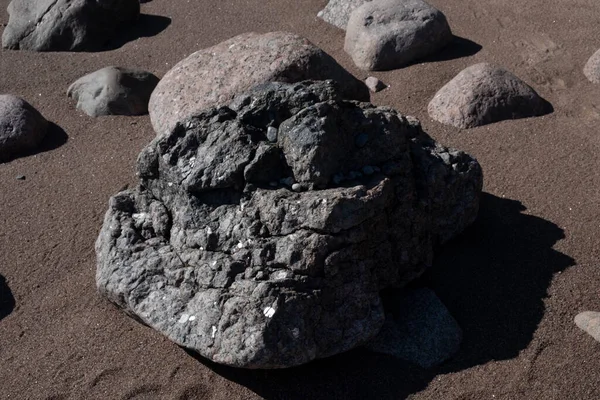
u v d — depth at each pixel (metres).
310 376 2.00
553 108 2.71
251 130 2.07
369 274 2.01
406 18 2.98
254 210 2.00
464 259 2.20
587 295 2.11
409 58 2.96
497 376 1.97
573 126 2.63
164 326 1.98
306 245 1.95
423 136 2.24
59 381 2.05
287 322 1.92
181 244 2.05
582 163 2.48
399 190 2.07
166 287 2.02
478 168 2.22
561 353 2.00
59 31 3.24
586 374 1.97
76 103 2.93
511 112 2.67
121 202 2.14
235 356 1.91
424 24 2.97
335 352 1.97
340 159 2.05
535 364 1.99
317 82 2.13
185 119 2.09
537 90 2.80
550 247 2.22
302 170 2.01
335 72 2.69
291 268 1.95
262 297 1.92
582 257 2.19
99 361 2.08
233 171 2.02
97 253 2.13
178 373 2.03
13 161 2.71
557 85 2.82
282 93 2.09
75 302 2.22
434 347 2.02
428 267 2.18
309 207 1.96
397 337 2.04
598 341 2.02
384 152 2.09
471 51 3.01
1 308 2.23
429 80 2.87
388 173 2.07
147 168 2.11
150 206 2.12
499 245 2.23
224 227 2.01
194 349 1.96
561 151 2.53
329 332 1.96
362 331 1.98
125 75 2.88
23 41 3.28
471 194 2.21
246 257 1.98
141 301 2.02
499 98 2.66
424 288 2.12
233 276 1.97
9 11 3.38
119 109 2.85
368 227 2.00
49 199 2.54
